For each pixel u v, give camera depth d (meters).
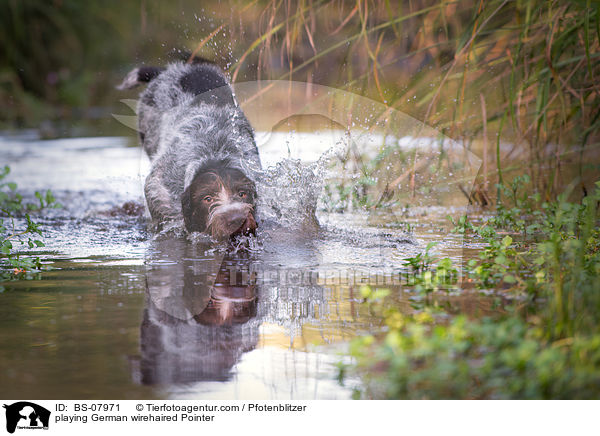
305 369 3.08
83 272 4.83
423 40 7.05
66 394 2.84
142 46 16.97
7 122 15.95
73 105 17.61
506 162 7.43
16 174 9.47
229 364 3.15
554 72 5.61
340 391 2.88
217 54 7.20
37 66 18.09
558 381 2.70
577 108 5.93
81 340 3.43
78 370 3.07
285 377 3.00
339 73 6.82
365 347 3.20
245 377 3.01
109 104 17.41
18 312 3.89
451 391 2.77
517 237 5.64
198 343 3.40
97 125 15.37
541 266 4.48
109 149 11.84
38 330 3.58
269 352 3.28
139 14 18.91
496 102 7.27
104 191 8.35
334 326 3.60
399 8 6.08
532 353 2.78
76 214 7.17
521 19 6.26
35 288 4.40
